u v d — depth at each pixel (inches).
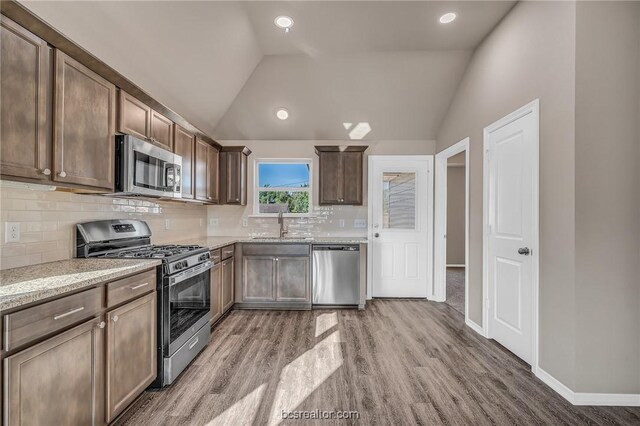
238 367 94.5
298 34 122.0
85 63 71.5
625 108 78.3
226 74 134.8
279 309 151.9
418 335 120.0
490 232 116.3
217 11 101.0
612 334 78.0
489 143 118.0
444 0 101.4
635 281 78.2
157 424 68.9
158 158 96.6
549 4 87.0
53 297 51.1
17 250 69.0
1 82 52.8
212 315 123.2
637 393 77.8
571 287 79.1
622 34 78.3
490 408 75.6
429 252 172.2
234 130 172.1
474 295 126.7
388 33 120.3
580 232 78.0
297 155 177.2
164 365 82.7
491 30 117.3
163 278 83.0
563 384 81.4
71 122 67.4
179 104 132.3
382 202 175.6
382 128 170.6
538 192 90.8
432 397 79.8
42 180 61.2
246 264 151.1
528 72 95.7
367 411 74.0
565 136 81.1
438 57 135.8
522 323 99.0
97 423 60.5
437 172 171.9
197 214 165.5
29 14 55.6
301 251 151.0
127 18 85.9
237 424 69.2
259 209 180.7
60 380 52.1
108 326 63.4
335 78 148.7
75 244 84.1
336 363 97.1
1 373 43.0
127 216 107.2
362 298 152.6
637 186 78.4
